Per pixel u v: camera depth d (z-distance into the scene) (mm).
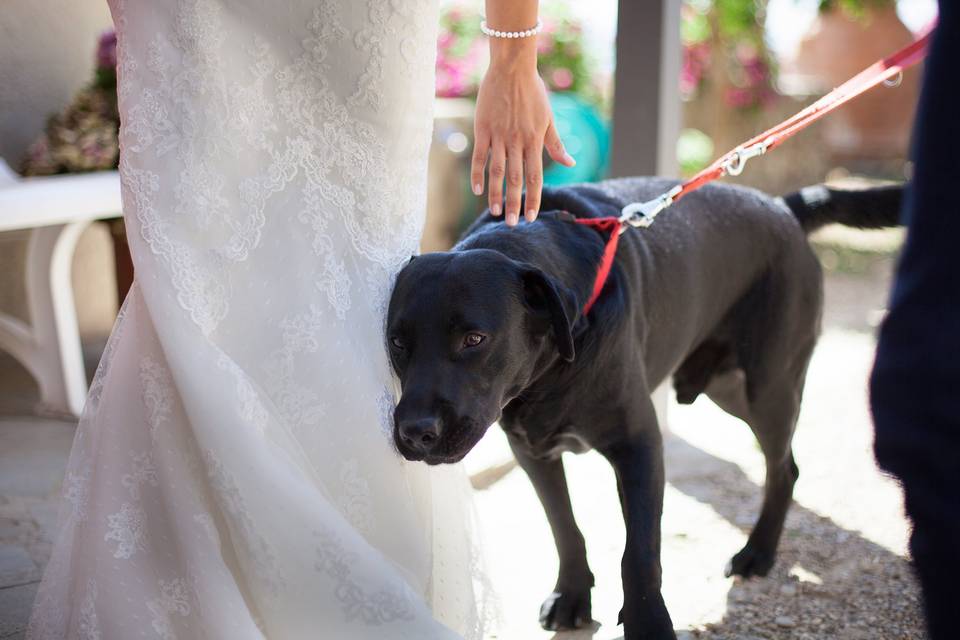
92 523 1893
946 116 1184
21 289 4816
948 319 1180
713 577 2961
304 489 1877
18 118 4734
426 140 2182
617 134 3895
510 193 2318
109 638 1848
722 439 4117
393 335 2068
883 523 3311
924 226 1205
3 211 3410
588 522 3314
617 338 2309
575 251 2322
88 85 4699
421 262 2107
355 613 1887
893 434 1215
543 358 2209
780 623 2682
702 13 7832
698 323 2771
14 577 2746
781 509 2998
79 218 3766
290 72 1956
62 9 4812
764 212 2918
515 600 2816
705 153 8047
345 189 2045
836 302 6199
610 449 2416
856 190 3025
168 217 1842
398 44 2059
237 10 1887
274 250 1944
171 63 1853
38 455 3691
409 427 1936
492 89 2295
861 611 2752
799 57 9586
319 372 1964
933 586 1232
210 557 1843
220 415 1812
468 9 7363
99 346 4945
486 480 3639
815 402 4523
